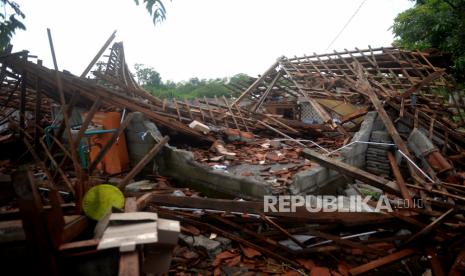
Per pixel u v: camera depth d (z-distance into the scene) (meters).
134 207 3.45
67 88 7.56
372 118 7.99
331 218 4.52
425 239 4.14
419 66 9.97
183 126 8.12
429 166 6.29
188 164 6.28
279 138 9.41
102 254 2.54
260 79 12.67
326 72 11.27
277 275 3.92
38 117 7.96
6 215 3.03
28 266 2.67
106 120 7.28
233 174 5.59
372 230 4.68
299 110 14.98
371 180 5.18
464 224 4.35
